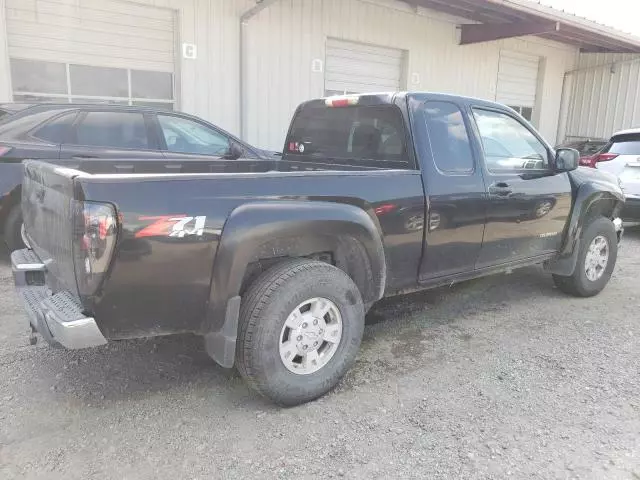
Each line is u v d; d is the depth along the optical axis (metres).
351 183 3.36
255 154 6.89
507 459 2.69
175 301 2.76
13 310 4.53
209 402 3.21
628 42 14.48
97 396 3.24
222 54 9.41
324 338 3.22
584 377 3.57
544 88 16.53
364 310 3.45
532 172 4.57
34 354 3.77
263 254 3.13
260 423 2.99
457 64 13.69
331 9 10.77
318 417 3.06
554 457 2.71
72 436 2.83
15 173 5.41
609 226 5.28
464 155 4.06
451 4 11.05
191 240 2.73
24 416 3.01
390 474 2.57
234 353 2.94
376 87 12.20
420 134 3.82
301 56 10.50
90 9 8.19
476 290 5.48
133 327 2.73
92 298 2.58
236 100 9.73
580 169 5.29
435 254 3.88
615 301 5.21
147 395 3.27
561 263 5.01
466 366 3.72
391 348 4.01
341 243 3.41
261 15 9.77
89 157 5.73
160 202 2.65
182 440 2.82
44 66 8.00
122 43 8.55
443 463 2.65
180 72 9.04
